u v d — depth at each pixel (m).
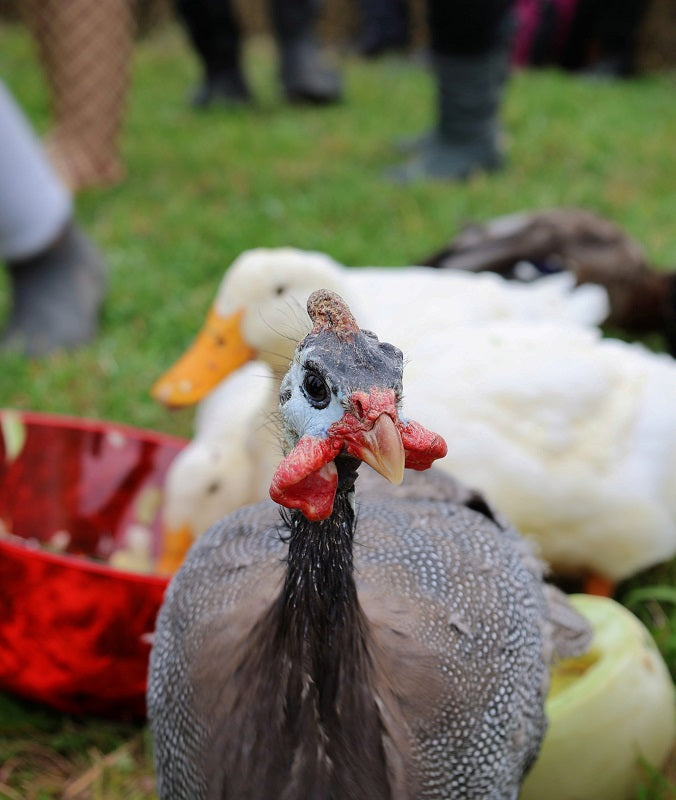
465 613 0.70
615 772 0.83
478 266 1.28
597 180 1.92
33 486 1.02
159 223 1.73
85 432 1.03
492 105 1.93
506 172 1.96
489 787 0.70
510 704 0.70
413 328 1.02
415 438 0.60
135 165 2.06
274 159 2.10
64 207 1.38
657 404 0.96
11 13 3.60
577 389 0.94
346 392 0.59
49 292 1.38
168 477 0.97
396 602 0.69
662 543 0.96
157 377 1.30
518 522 0.94
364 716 0.65
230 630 0.67
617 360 0.98
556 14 2.98
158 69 2.99
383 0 3.34
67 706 0.90
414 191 1.84
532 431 0.93
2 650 0.88
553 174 1.95
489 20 1.84
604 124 2.26
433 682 0.67
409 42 3.41
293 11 2.49
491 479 0.92
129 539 1.03
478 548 0.74
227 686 0.66
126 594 0.84
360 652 0.65
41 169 1.37
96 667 0.86
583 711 0.82
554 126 2.24
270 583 0.69
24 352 1.36
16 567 0.85
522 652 0.72
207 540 0.76
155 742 0.71
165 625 0.72
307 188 1.90
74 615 0.85
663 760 0.86
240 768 0.66
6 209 1.34
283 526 0.69
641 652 0.86
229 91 2.53
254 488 0.96
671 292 1.31
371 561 0.71
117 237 1.67
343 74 2.96
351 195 1.81
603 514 0.94
